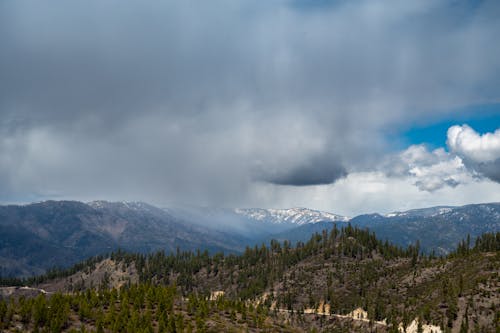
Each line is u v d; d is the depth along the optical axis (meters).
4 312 188.88
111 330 191.62
